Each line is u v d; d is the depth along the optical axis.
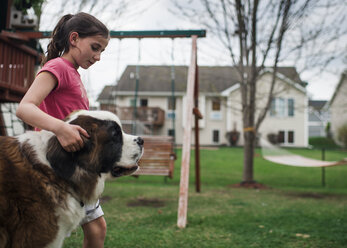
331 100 28.42
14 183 1.50
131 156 1.79
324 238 3.87
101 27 1.95
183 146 4.61
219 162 16.34
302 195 8.08
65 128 1.52
